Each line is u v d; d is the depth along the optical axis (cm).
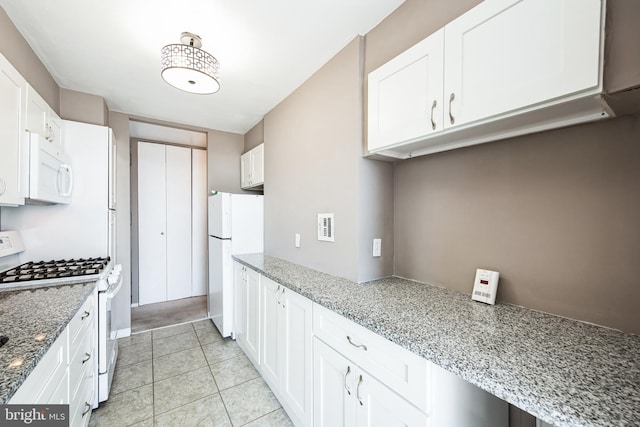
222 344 260
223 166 349
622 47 70
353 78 165
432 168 154
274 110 264
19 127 139
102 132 224
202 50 163
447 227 146
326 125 189
